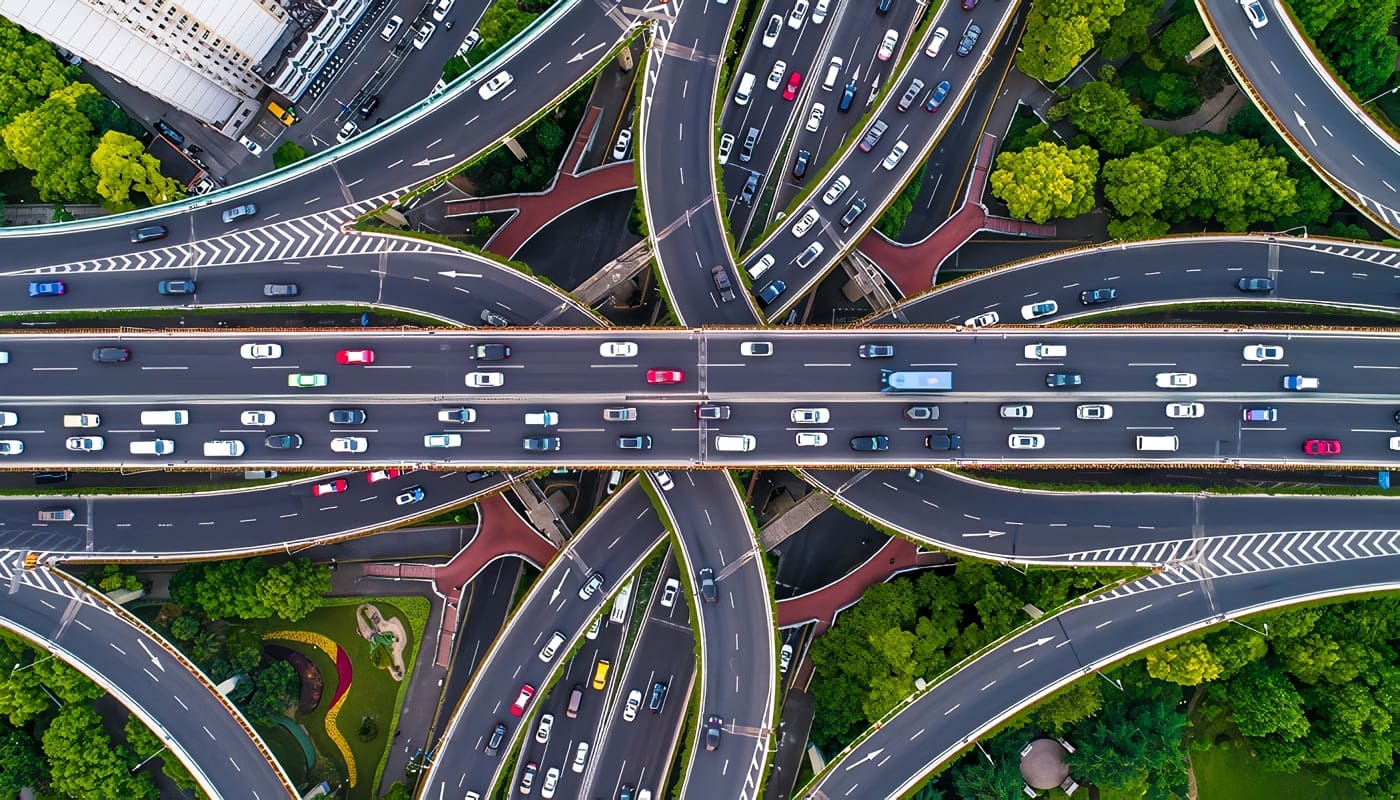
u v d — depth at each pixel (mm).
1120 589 97375
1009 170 100500
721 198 98000
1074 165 97938
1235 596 96562
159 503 98875
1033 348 90188
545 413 90500
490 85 98812
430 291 99125
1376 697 97500
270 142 110312
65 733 96125
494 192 107688
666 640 103000
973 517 97875
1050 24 96938
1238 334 90375
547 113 99625
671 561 103438
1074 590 101062
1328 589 95938
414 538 106438
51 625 97375
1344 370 90375
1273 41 96750
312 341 91062
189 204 98875
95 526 98312
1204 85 104938
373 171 99625
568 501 106938
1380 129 95938
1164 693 102250
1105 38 104312
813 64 104750
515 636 97875
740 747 94688
